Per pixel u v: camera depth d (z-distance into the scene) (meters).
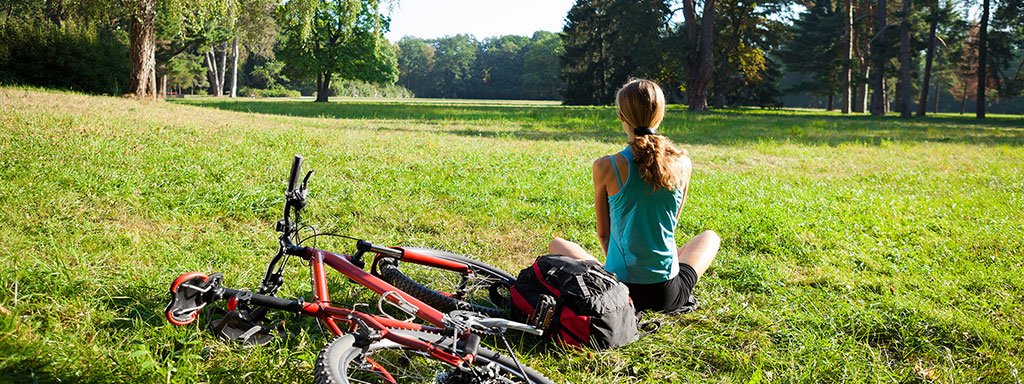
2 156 7.23
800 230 6.75
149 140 9.82
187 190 6.80
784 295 4.91
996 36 61.75
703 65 50.91
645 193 3.67
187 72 70.44
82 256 4.44
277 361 3.36
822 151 16.17
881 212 7.86
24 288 3.87
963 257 6.10
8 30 25.86
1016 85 62.69
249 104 37.09
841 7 71.00
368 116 24.86
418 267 4.82
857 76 55.91
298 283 4.42
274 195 6.81
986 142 20.94
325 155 9.78
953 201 8.88
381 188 7.72
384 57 66.75
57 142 8.46
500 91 161.38
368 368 3.01
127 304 3.92
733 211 7.65
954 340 4.20
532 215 7.00
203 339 3.54
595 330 3.61
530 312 3.74
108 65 28.25
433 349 2.92
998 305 4.82
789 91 73.19
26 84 25.89
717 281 5.14
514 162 10.75
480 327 3.11
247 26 50.00
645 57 53.62
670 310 3.96
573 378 3.53
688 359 3.86
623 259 3.78
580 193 8.26
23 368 3.06
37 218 5.35
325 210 6.59
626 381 3.58
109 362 3.24
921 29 56.25
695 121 29.53
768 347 4.05
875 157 15.09
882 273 5.62
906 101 52.88
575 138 17.30
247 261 4.87
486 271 4.46
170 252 4.90
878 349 4.10
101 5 24.50
